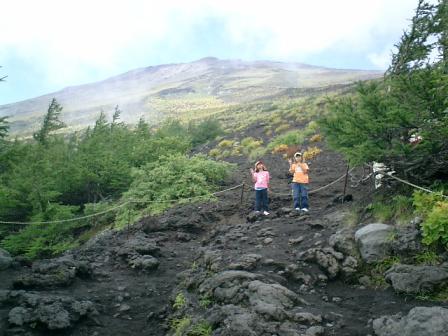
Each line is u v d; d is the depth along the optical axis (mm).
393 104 7766
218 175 16859
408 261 6559
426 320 4816
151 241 11117
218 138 30594
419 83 7047
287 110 33938
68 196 19734
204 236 12148
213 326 5793
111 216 15938
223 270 7441
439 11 9875
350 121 7988
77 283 8586
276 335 5266
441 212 6434
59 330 6641
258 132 29172
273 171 18500
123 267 9742
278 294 6051
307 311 5859
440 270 5996
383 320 5297
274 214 11609
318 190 12883
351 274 6871
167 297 8078
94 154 20891
